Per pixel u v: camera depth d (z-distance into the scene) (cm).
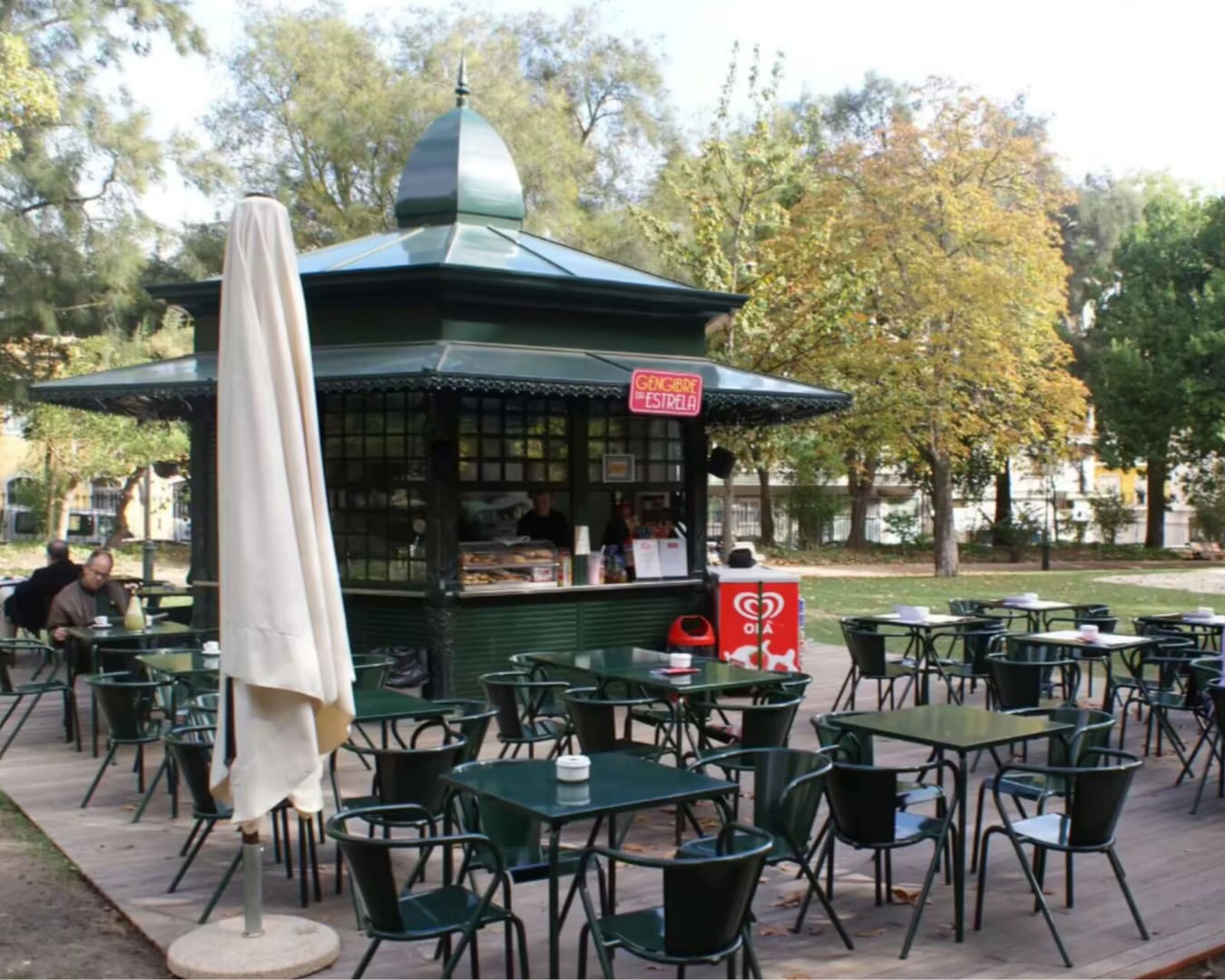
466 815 498
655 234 2119
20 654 1283
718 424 1219
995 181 2703
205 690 770
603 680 736
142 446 2570
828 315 2081
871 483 3656
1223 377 3469
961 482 3834
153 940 498
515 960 480
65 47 2555
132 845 635
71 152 2512
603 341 1073
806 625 1705
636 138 3531
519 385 913
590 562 1060
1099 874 591
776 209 2114
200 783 551
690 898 376
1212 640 1143
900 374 2509
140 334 2653
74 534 3506
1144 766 831
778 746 632
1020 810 586
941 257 2519
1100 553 3766
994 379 2567
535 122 2927
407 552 1016
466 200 1173
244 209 467
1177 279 3681
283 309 470
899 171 2602
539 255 1105
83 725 962
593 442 1080
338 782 763
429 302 995
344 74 2958
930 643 970
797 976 463
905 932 511
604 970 395
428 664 988
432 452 982
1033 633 957
